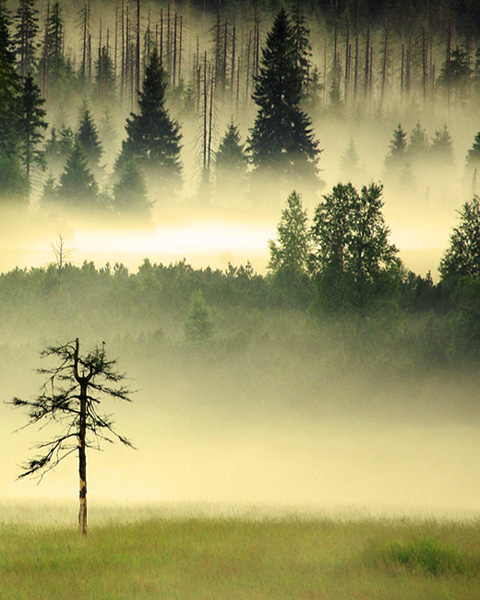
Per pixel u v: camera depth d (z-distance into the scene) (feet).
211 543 100.27
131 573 84.02
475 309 297.94
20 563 89.56
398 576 80.43
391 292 308.60
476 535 104.12
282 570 83.82
